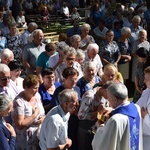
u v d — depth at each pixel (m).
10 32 8.53
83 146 4.91
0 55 6.27
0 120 3.93
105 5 17.53
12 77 5.36
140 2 18.53
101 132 4.02
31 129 4.55
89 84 5.55
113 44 8.62
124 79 9.39
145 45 8.91
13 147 3.94
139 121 4.14
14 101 4.48
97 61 7.20
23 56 7.36
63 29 16.91
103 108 4.63
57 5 19.78
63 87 5.09
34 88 4.53
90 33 11.16
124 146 3.97
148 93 4.66
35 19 18.06
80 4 21.52
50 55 6.80
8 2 17.17
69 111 4.24
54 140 4.13
